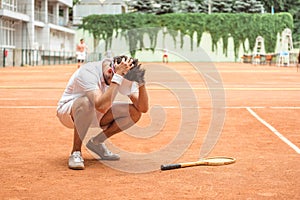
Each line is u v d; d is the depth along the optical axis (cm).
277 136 793
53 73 3177
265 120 978
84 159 617
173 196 454
